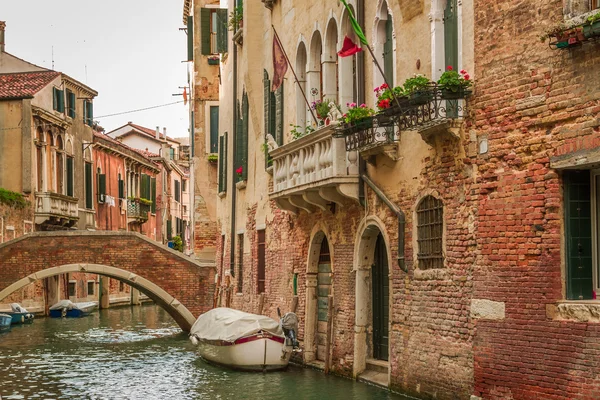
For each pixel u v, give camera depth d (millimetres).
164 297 29125
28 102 38500
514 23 11234
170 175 70062
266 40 22281
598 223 10664
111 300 50406
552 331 10648
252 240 23422
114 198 52281
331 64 17625
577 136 10336
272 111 21453
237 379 17891
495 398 11508
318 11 18047
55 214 39625
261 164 22359
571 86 10406
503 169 11453
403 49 14188
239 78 25172
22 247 29078
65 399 16328
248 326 18953
